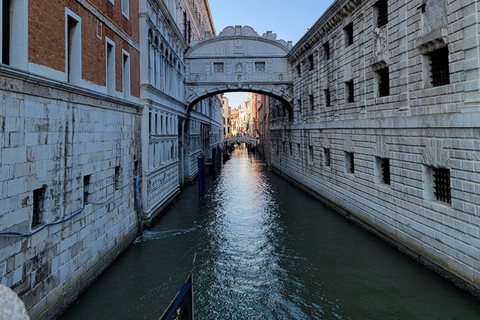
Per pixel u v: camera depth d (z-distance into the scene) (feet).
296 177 86.63
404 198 36.60
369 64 44.19
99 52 32.42
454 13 28.43
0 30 18.79
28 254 21.02
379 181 43.57
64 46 25.53
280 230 48.01
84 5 28.86
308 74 73.92
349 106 51.47
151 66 50.80
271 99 129.90
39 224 22.71
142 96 47.06
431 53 32.68
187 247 41.32
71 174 26.55
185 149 93.61
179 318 14.35
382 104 41.27
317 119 68.33
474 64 26.50
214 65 86.74
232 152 266.98
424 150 32.94
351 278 32.01
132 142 42.80
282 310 27.09
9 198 19.35
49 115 23.48
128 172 41.37
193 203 67.46
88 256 29.60
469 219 27.14
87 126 29.50
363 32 46.06
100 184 32.42
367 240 42.22
